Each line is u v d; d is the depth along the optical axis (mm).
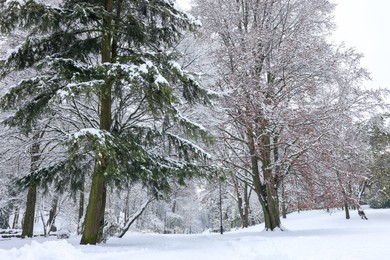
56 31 9133
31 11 7879
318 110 13828
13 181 10961
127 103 10906
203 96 9758
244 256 6266
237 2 16203
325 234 11180
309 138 12930
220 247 8336
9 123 8828
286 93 14391
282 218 32031
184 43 12469
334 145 13852
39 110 8531
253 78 14148
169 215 41812
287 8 15445
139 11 10391
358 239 8742
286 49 14250
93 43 9867
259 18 15594
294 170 14062
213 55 14422
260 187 14758
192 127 9289
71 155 7348
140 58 8797
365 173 18781
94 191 8781
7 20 7977
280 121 13414
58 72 8070
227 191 28062
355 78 14781
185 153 10578
